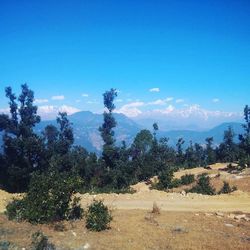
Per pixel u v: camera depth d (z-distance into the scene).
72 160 65.44
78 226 19.58
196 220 22.22
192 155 104.31
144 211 25.06
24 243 15.93
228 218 23.20
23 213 20.52
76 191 21.53
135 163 75.00
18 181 54.75
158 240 17.53
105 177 63.44
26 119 57.59
